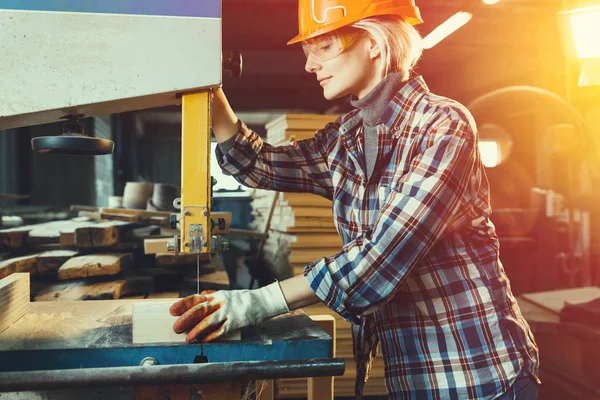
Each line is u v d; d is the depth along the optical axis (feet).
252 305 3.84
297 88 28.07
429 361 4.06
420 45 4.47
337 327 11.14
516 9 14.43
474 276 4.10
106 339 3.84
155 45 3.79
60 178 26.78
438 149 3.85
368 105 4.31
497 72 19.06
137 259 11.26
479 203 4.22
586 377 9.23
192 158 3.93
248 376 3.47
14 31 3.64
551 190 14.55
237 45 17.34
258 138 5.33
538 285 13.98
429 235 3.72
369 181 4.42
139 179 37.68
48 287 8.38
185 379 3.39
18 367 3.56
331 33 4.28
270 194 17.31
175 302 4.14
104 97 3.75
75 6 3.70
